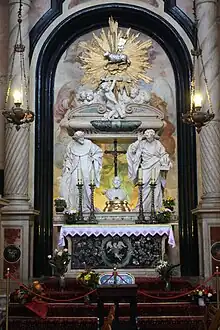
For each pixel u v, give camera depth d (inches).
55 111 594.9
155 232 518.3
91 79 600.4
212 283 500.7
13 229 522.0
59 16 589.0
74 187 567.2
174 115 594.2
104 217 556.4
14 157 535.2
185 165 570.3
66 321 417.7
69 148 576.7
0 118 564.4
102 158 593.6
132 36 607.8
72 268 522.0
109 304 438.3
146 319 417.1
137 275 519.5
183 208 564.4
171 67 602.5
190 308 430.0
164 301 448.8
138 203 571.2
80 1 593.3
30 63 574.6
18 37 556.4
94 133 584.7
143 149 575.2
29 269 526.9
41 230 555.2
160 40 602.9
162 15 589.6
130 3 592.4
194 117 406.3
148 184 567.2
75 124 577.3
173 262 557.9
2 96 566.3
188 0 590.2
